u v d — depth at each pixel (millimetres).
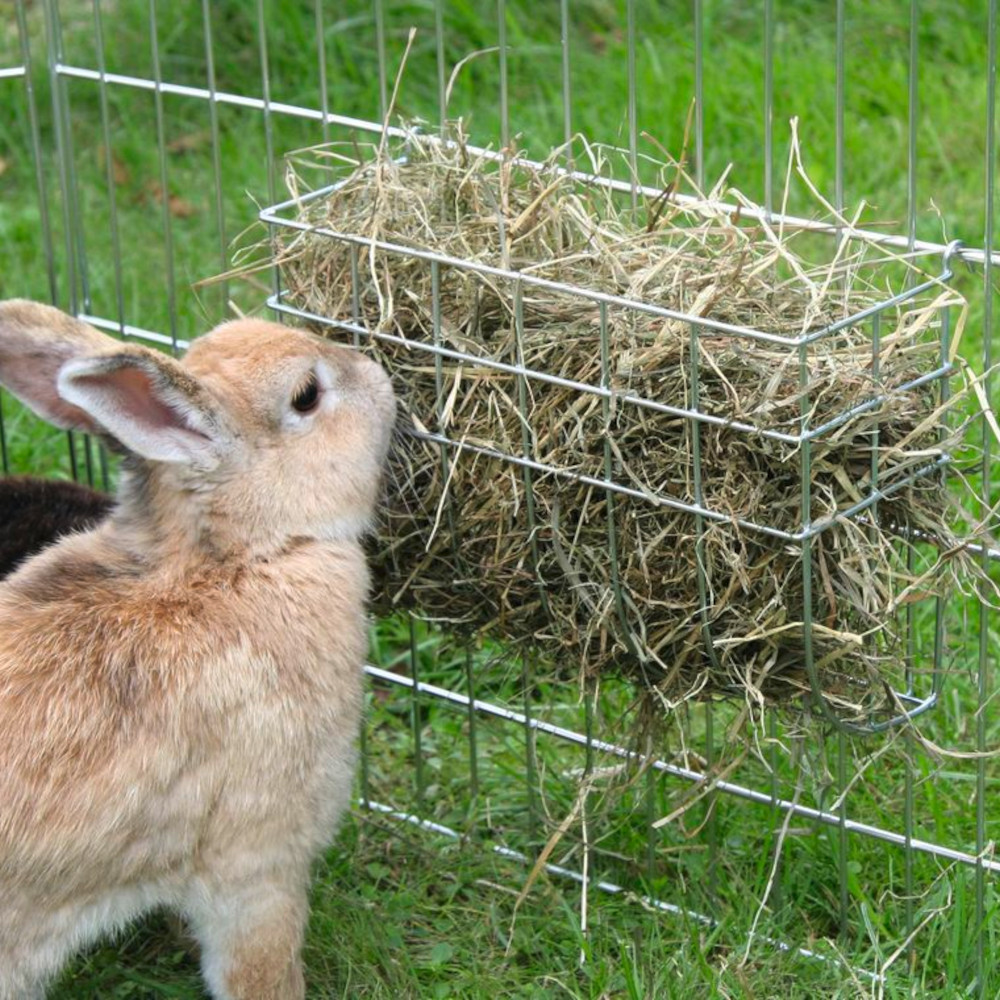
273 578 4121
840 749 4359
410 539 4402
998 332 6008
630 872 4711
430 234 4203
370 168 4410
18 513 4742
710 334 3895
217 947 4148
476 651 5086
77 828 3830
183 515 4098
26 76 5316
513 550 4188
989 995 4219
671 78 7398
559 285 3889
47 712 3850
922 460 3973
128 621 3984
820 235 6590
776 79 7375
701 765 4840
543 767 4789
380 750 5227
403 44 7805
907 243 4125
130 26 8016
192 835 3984
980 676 4137
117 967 4461
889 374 3891
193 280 6695
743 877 4605
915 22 3902
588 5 8023
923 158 7094
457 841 4848
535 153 6934
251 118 7668
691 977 4250
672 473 3918
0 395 6188
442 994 4355
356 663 4207
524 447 4062
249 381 4121
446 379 4188
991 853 4395
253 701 3994
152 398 3969
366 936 4465
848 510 3822
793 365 3822
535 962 4445
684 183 6770
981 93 7363
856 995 4215
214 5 8016
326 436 4184
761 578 3916
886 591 3916
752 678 4062
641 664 4191
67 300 6664
